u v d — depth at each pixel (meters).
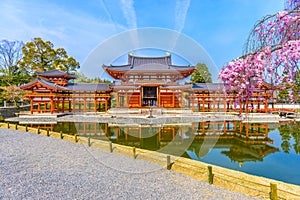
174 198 4.16
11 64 33.94
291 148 9.01
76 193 4.39
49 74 26.16
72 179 5.17
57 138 10.82
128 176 5.32
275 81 3.49
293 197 3.67
